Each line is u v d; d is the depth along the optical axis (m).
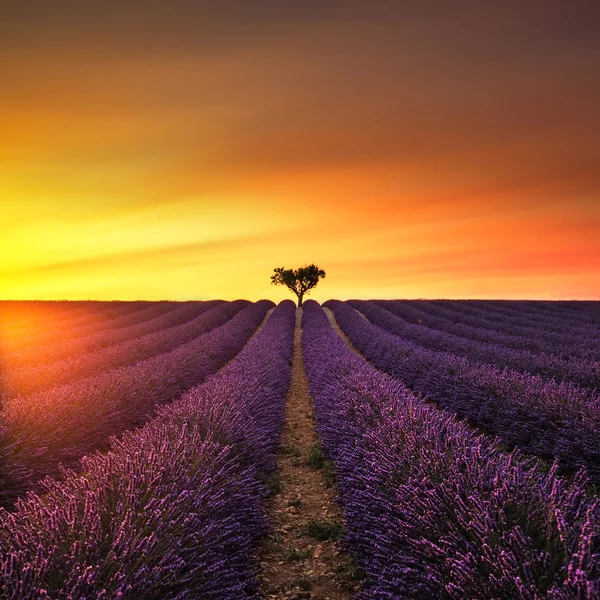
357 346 18.66
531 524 2.82
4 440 5.43
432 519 3.20
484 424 7.92
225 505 3.91
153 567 2.67
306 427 8.56
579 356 12.34
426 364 11.05
